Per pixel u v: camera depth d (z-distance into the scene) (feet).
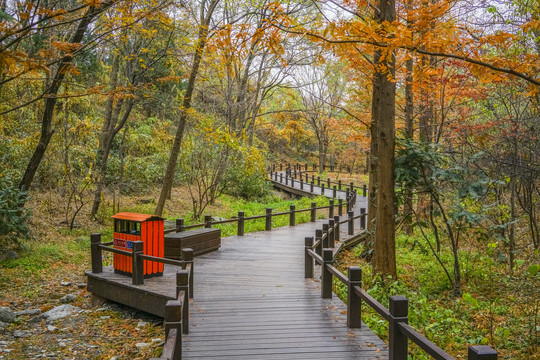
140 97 48.37
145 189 66.74
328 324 18.67
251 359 15.02
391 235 28.50
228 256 34.32
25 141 46.60
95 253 26.78
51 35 28.37
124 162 63.46
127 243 25.81
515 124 32.58
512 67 19.31
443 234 44.09
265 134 120.37
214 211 63.87
